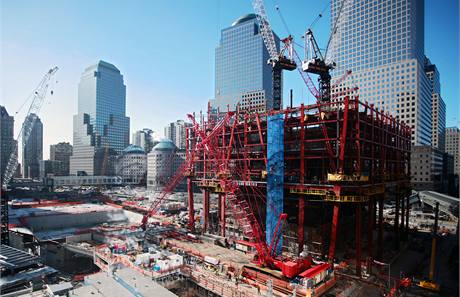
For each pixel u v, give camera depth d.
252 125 88.38
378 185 72.25
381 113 80.00
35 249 94.00
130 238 92.31
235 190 80.75
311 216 77.75
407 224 98.25
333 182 64.75
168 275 59.91
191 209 103.12
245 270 61.09
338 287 56.66
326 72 130.88
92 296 43.53
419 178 185.62
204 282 58.56
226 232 94.50
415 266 72.19
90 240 101.12
